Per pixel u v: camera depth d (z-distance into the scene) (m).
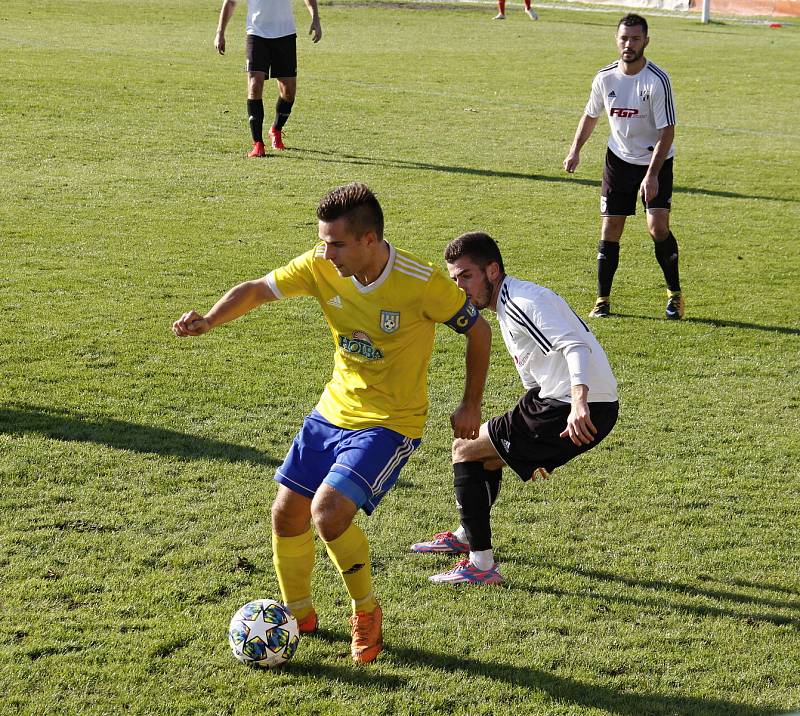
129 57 57.88
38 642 10.07
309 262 10.23
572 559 12.43
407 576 11.84
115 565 11.64
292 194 32.44
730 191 36.09
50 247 25.67
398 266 9.77
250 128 41.34
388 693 9.65
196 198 31.39
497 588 11.67
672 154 21.98
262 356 19.31
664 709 9.55
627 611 11.27
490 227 29.92
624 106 21.73
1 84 46.25
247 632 9.88
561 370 11.44
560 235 29.48
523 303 11.16
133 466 14.26
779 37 89.75
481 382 10.47
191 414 16.34
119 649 10.05
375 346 10.02
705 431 16.73
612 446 16.03
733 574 12.21
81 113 42.38
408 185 34.56
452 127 45.16
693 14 111.62
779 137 46.34
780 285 25.67
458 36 80.56
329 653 10.30
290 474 10.27
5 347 18.78
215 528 12.67
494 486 11.84
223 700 9.41
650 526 13.39
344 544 9.86
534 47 75.62
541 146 42.25
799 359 20.52
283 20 36.62
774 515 13.84
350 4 97.56
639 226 31.17
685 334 21.86
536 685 9.86
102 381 17.50
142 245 26.23
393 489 14.22
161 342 19.64
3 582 11.12
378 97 51.38
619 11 111.56
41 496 13.17
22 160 34.69
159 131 40.47
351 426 10.16
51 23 71.69
